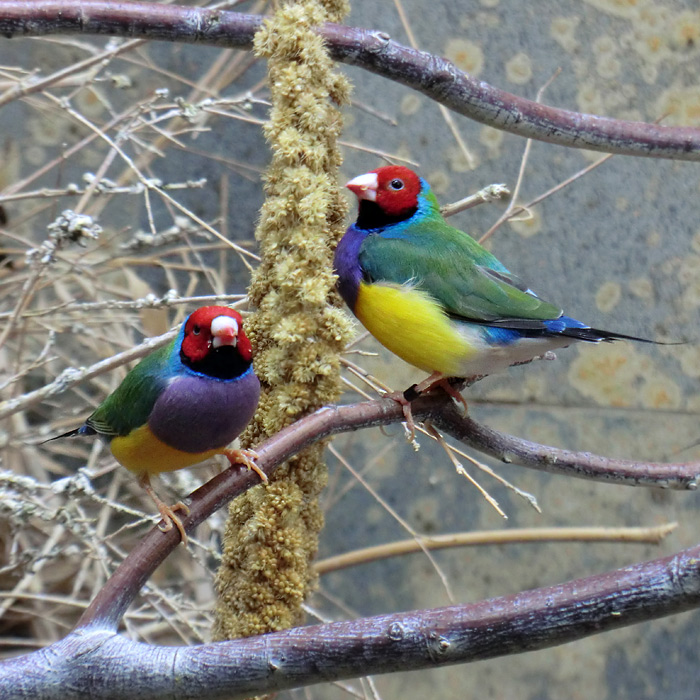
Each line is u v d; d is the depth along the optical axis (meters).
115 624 3.80
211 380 4.57
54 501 7.89
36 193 6.61
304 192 4.61
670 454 8.91
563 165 8.86
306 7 5.02
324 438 4.66
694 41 8.77
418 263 5.57
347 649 3.30
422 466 9.20
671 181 8.86
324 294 4.59
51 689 3.47
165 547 4.14
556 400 9.01
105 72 8.38
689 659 9.05
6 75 7.29
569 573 9.09
